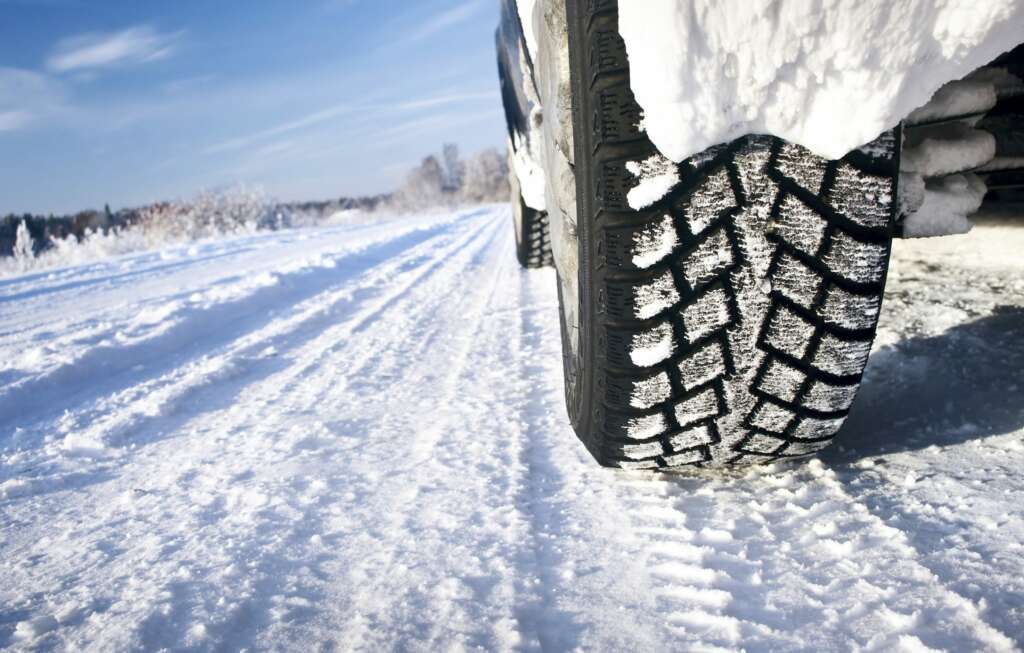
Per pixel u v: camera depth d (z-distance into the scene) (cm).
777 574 107
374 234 1628
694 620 99
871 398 170
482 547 129
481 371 283
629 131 105
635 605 104
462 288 577
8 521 181
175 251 1512
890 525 114
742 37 94
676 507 133
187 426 259
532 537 130
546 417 206
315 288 697
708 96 98
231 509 167
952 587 96
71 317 589
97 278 970
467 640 100
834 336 112
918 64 96
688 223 107
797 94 98
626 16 99
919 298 239
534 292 492
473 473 168
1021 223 251
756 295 110
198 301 580
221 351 411
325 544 140
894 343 200
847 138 101
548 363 279
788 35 93
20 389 327
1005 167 172
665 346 114
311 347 400
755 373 116
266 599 120
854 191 106
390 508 154
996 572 97
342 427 228
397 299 569
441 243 1234
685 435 126
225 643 108
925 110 137
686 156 104
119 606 125
